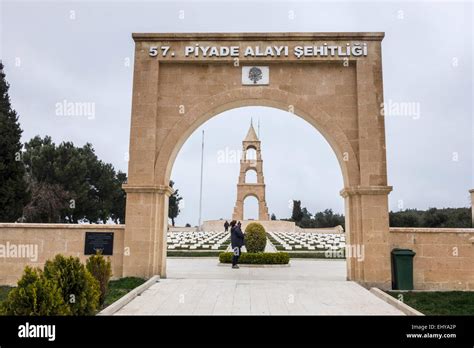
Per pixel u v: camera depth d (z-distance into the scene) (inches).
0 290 438.6
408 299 395.5
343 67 511.5
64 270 282.0
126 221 477.7
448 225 1546.5
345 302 369.4
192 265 669.9
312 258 808.9
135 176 488.7
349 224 484.4
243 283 452.1
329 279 496.7
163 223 492.1
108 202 1839.3
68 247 482.3
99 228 485.1
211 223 2164.1
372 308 349.4
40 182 1560.0
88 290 290.4
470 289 454.9
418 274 459.5
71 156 1667.1
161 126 506.9
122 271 475.2
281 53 510.0
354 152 491.5
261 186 2139.5
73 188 1621.6
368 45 503.8
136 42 516.4
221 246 1076.5
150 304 355.3
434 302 382.9
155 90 506.6
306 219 3090.6
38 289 243.8
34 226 482.9
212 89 514.0
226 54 510.3
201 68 519.2
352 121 499.2
